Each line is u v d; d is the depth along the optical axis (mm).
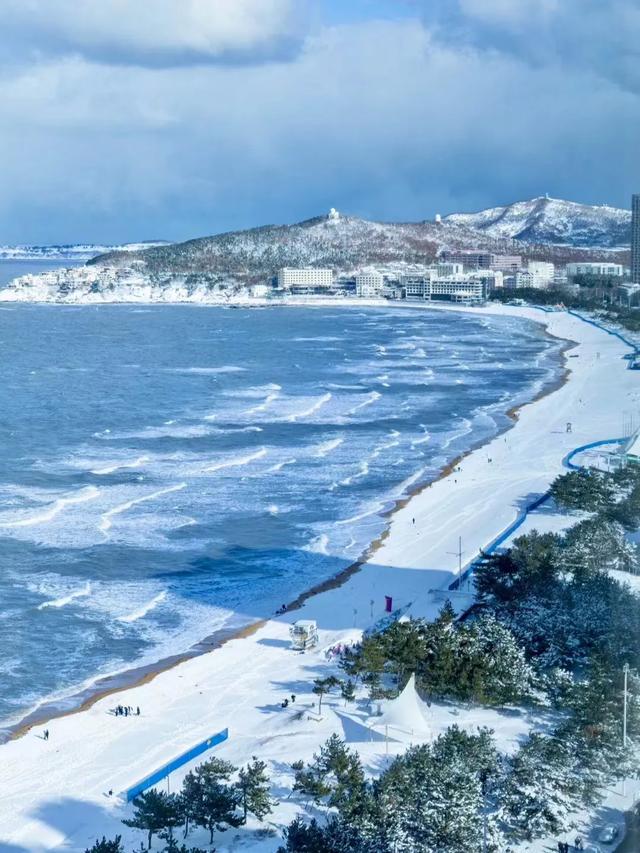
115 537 159625
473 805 75500
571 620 110750
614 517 155250
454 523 164375
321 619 128250
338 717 97625
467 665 99875
